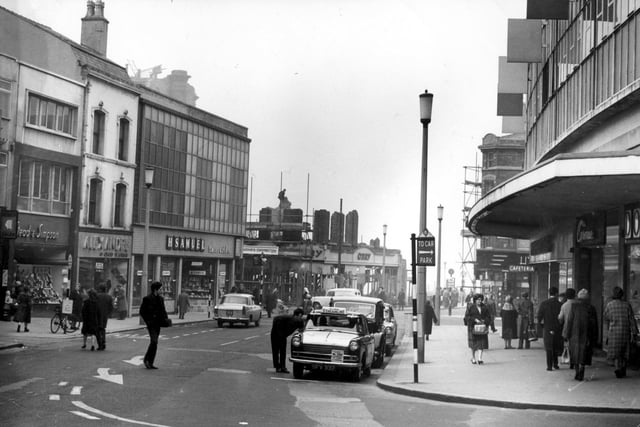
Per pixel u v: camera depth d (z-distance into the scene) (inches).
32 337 1013.8
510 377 679.1
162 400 497.4
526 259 1747.0
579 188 696.4
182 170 2033.7
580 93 855.1
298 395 560.4
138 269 1824.6
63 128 1521.9
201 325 1582.2
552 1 893.2
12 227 1270.9
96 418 415.2
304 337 692.7
